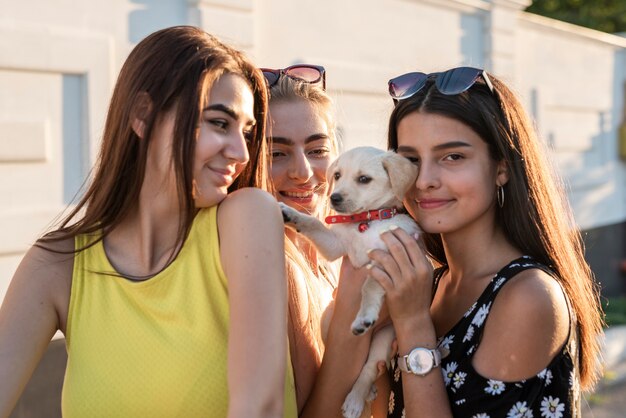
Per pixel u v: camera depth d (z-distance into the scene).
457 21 7.41
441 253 2.53
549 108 8.70
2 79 3.88
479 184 2.19
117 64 4.42
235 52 1.90
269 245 1.75
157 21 4.67
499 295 2.05
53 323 1.84
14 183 3.95
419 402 2.05
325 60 5.95
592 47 9.54
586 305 2.26
